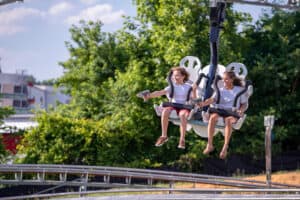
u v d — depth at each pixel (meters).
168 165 42.69
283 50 47.19
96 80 47.56
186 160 42.28
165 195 18.72
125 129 42.28
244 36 47.72
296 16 49.06
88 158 40.88
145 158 43.56
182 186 35.88
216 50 18.69
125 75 43.38
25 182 29.89
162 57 43.19
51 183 30.05
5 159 40.50
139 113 42.78
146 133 42.94
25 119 68.69
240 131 43.72
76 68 49.12
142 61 44.50
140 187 30.67
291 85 47.75
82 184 30.08
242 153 43.19
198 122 18.28
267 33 48.50
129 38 46.66
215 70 18.58
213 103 18.03
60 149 39.81
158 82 42.50
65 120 40.41
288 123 47.50
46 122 40.03
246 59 47.47
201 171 42.28
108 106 44.62
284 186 31.19
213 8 18.53
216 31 18.64
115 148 41.56
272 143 45.19
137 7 46.09
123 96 43.50
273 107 46.03
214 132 18.05
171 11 43.16
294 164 43.88
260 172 42.84
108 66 47.59
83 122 40.97
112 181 37.91
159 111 18.20
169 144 43.09
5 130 42.16
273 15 48.91
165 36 43.19
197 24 42.78
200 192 23.00
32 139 39.88
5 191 34.69
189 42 41.69
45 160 39.66
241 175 41.44
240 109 18.17
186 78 18.08
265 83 46.28
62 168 30.20
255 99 46.84
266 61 46.44
